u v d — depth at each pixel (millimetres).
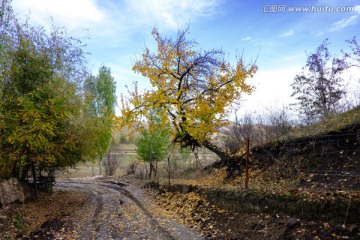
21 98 10539
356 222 5129
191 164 21734
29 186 14781
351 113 10594
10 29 10680
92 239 7816
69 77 13367
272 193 7180
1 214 9383
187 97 14852
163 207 12391
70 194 18359
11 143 10461
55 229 8945
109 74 31156
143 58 14648
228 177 12875
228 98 13875
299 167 9375
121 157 35375
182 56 14570
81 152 15258
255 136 14070
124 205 13492
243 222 7242
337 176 7781
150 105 14125
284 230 5875
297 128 13141
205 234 7574
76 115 13281
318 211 5777
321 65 16703
